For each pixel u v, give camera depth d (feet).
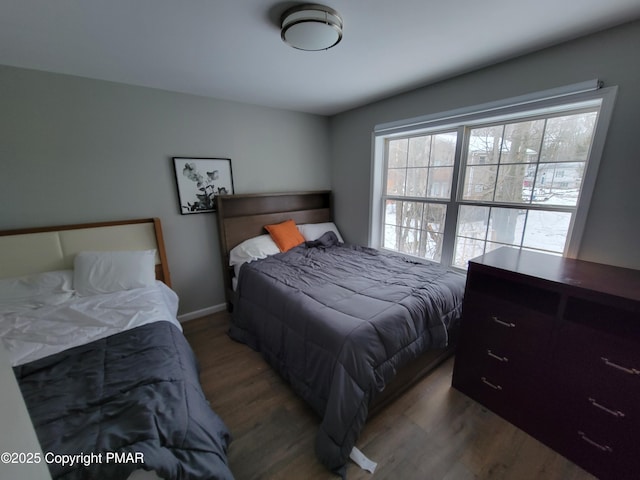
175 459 2.72
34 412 3.08
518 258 5.74
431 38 5.12
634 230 4.96
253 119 9.55
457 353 5.84
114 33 4.73
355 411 4.30
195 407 3.43
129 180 7.60
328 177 11.95
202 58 5.80
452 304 6.38
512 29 4.85
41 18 4.21
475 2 4.05
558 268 5.07
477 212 7.72
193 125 8.41
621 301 3.78
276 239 9.80
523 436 4.90
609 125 5.01
